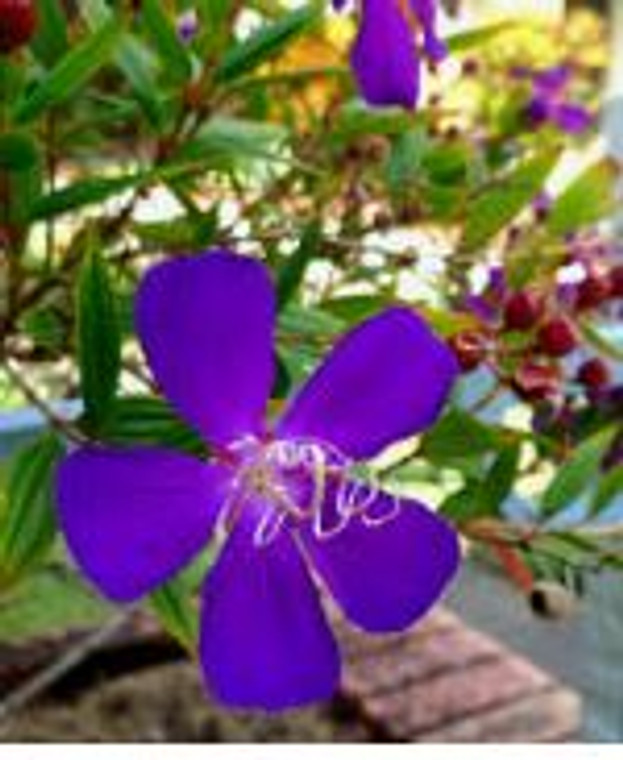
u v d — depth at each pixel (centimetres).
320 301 27
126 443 21
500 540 27
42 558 23
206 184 34
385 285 33
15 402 37
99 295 21
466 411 27
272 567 20
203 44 26
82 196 24
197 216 28
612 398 32
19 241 25
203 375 20
